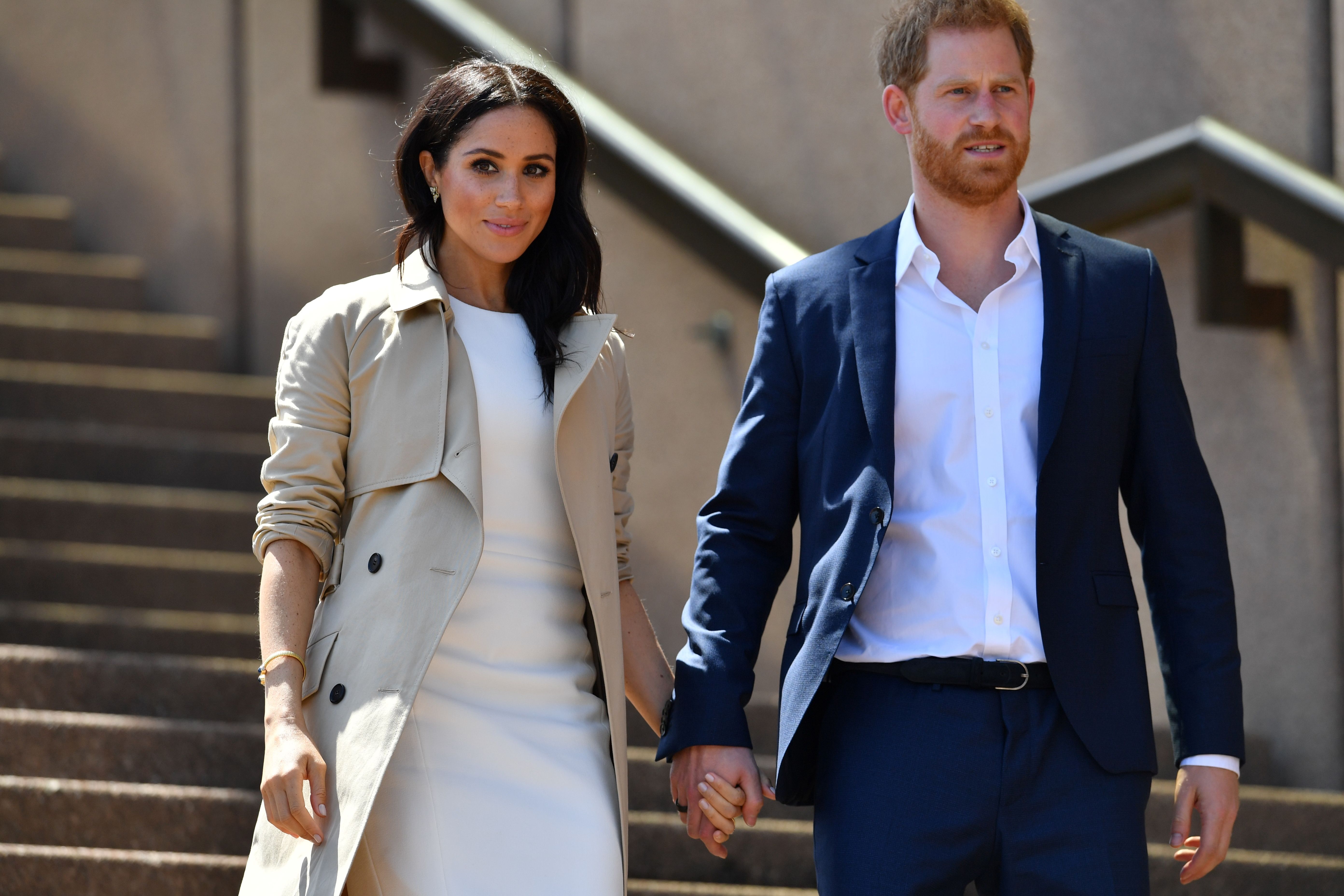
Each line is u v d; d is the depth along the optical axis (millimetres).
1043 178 17219
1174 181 14992
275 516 8352
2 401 20578
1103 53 16812
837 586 8617
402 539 8289
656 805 14203
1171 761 15484
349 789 7844
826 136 18578
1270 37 15656
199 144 23266
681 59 19656
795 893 12500
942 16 8883
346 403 8641
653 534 19219
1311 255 14125
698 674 8898
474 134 8711
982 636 8438
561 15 20406
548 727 8359
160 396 21016
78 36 23797
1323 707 15281
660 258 19422
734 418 18891
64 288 22531
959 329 8805
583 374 8820
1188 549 8812
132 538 18391
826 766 8695
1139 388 8922
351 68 21078
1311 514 15422
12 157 23922
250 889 8219
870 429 8703
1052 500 8562
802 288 9281
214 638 16156
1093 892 8188
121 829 12625
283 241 22828
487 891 7973
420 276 8773
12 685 14305
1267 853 13891
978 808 8297
